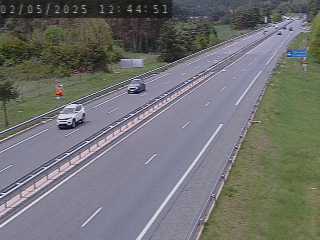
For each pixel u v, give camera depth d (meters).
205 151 38.31
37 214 27.25
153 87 70.25
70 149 36.66
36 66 88.88
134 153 38.03
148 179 32.31
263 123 47.88
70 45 95.19
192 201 28.50
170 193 29.80
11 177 33.62
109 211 27.36
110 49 105.56
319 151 41.25
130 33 133.25
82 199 29.17
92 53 90.25
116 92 67.25
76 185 31.47
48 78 84.62
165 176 32.81
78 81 79.06
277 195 30.67
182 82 71.62
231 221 26.39
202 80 73.56
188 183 31.47
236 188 30.95
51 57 91.12
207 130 44.69
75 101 58.62
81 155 37.47
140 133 44.03
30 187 31.03
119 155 37.59
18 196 29.61
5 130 45.56
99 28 105.75
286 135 45.22
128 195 29.62
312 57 97.62
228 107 54.56
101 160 36.50
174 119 49.34
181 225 25.41
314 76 80.31
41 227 25.61
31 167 35.72
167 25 114.31
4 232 25.19
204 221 25.67
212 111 52.72
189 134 43.41
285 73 80.56
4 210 27.84
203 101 58.28
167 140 41.59
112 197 29.36
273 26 197.00
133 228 25.17
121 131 44.53
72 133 45.69
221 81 72.94
